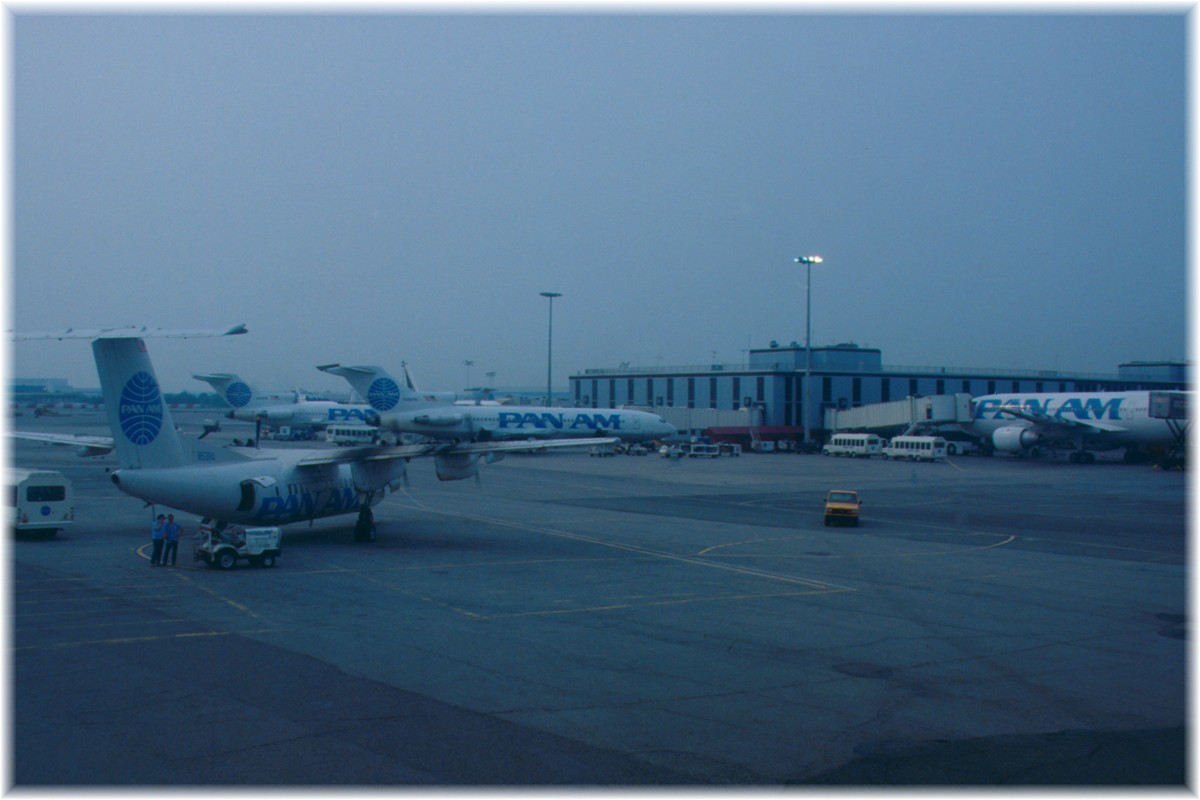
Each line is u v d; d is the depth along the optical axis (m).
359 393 116.81
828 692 21.70
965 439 144.88
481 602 31.55
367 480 44.66
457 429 116.56
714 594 34.00
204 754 16.75
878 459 125.06
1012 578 38.84
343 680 21.64
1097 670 24.27
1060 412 121.12
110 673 21.80
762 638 27.12
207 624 27.17
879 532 53.94
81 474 82.75
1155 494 78.88
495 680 22.00
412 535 48.81
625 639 26.58
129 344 38.38
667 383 166.62
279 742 17.45
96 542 43.72
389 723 18.69
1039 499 74.38
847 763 17.09
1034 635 28.34
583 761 16.88
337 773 16.02
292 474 42.59
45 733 17.72
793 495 76.25
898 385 162.12
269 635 25.95
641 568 39.66
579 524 55.19
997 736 18.77
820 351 165.75
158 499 38.69
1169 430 110.19
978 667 24.33
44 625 26.59
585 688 21.55
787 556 44.12
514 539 47.97
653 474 97.25
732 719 19.53
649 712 19.84
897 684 22.52
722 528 54.72
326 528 51.00
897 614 31.11
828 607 32.06
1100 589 36.53
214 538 37.53
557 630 27.50
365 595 32.28
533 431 122.25
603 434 126.81
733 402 156.00
